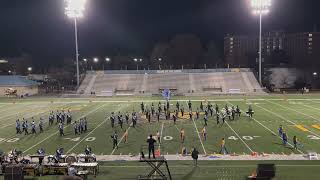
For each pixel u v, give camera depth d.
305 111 51.66
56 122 45.66
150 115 47.16
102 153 29.67
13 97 81.38
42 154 26.41
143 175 22.81
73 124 43.75
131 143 33.16
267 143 32.06
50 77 115.19
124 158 27.95
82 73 106.50
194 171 24.17
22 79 91.75
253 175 21.03
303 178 22.12
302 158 26.94
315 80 107.50
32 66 145.12
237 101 66.25
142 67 146.62
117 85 89.69
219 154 28.55
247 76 91.81
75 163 23.62
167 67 144.75
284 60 151.25
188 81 90.50
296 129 38.34
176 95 80.00
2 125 43.91
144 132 38.22
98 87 89.12
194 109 55.38
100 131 39.28
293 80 108.12
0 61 119.25
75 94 84.75
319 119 44.50
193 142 33.00
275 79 109.62
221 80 90.00
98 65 143.88
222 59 156.75
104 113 53.09
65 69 134.25
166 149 30.59
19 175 20.55
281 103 62.16
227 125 41.19
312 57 148.62
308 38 157.12
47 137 36.47
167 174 23.55
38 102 70.12
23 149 31.55
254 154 28.08
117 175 23.56
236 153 28.78
